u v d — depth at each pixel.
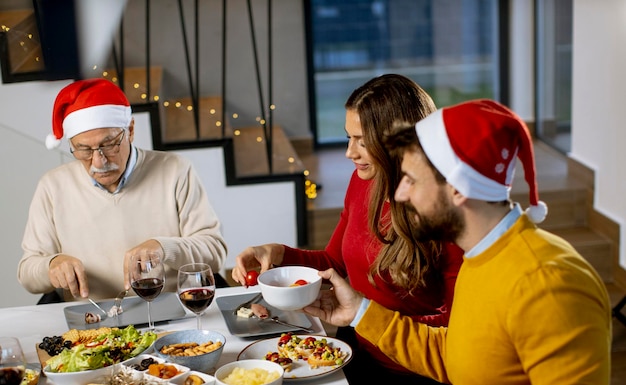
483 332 1.49
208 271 1.97
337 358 1.89
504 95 5.99
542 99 5.75
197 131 4.45
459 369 1.56
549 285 1.39
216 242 2.65
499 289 1.45
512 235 1.47
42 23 3.71
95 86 2.47
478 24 5.93
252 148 5.09
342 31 5.86
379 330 1.76
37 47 3.82
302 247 4.64
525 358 1.44
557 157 5.45
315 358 1.88
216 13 5.59
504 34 5.89
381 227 2.10
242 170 4.60
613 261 4.45
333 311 1.81
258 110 5.78
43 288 2.49
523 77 5.89
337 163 5.67
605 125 4.46
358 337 2.22
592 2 4.49
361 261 2.21
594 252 4.46
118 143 2.48
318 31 5.84
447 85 6.03
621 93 4.23
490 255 1.49
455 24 5.93
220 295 2.39
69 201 2.64
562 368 1.39
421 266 2.02
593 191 4.65
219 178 4.49
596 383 1.38
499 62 5.95
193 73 5.64
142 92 4.45
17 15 3.86
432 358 1.72
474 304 1.50
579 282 1.40
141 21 5.51
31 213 2.65
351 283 2.30
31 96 3.86
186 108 5.20
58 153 3.95
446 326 2.01
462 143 1.43
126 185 2.65
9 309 2.34
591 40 4.55
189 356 1.79
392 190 1.99
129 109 2.57
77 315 2.22
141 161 2.68
